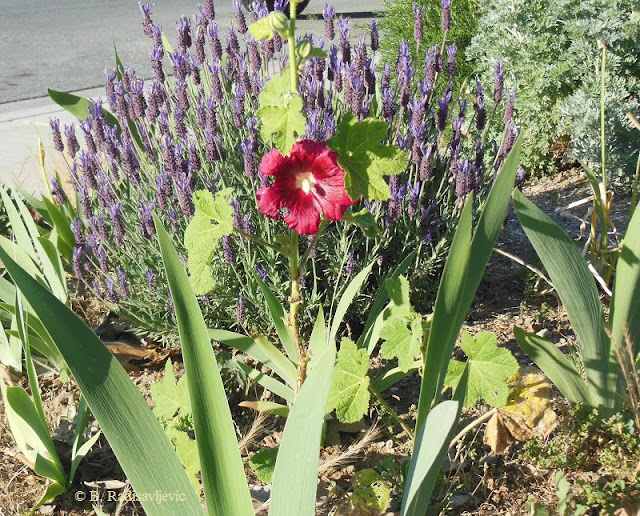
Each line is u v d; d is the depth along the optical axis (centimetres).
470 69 167
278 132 52
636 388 67
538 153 142
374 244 95
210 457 47
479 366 66
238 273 93
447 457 72
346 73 99
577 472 69
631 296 65
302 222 54
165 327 94
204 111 100
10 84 264
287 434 43
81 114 120
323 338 72
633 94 142
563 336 93
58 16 427
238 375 84
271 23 53
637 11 139
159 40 103
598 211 95
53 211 104
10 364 89
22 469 77
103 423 46
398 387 85
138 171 95
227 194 57
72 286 110
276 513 44
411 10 182
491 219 53
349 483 71
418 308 100
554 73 137
